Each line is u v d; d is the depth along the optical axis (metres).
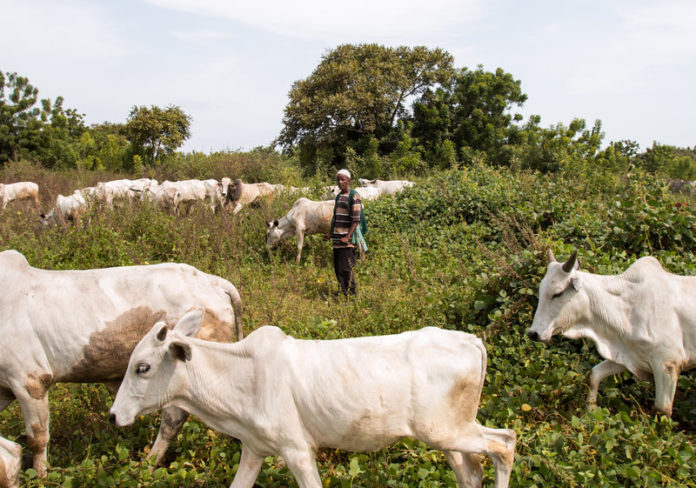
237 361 3.28
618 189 9.12
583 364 4.80
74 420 4.54
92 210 9.45
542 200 9.11
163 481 3.61
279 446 3.18
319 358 3.18
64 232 8.92
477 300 5.76
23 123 28.64
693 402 4.43
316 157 26.98
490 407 4.16
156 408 3.37
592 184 11.26
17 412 4.79
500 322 5.22
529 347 4.96
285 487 3.54
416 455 3.71
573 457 3.60
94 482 3.64
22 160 25.38
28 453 4.22
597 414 3.87
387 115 28.34
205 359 3.31
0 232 9.14
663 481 3.41
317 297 7.67
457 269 7.17
